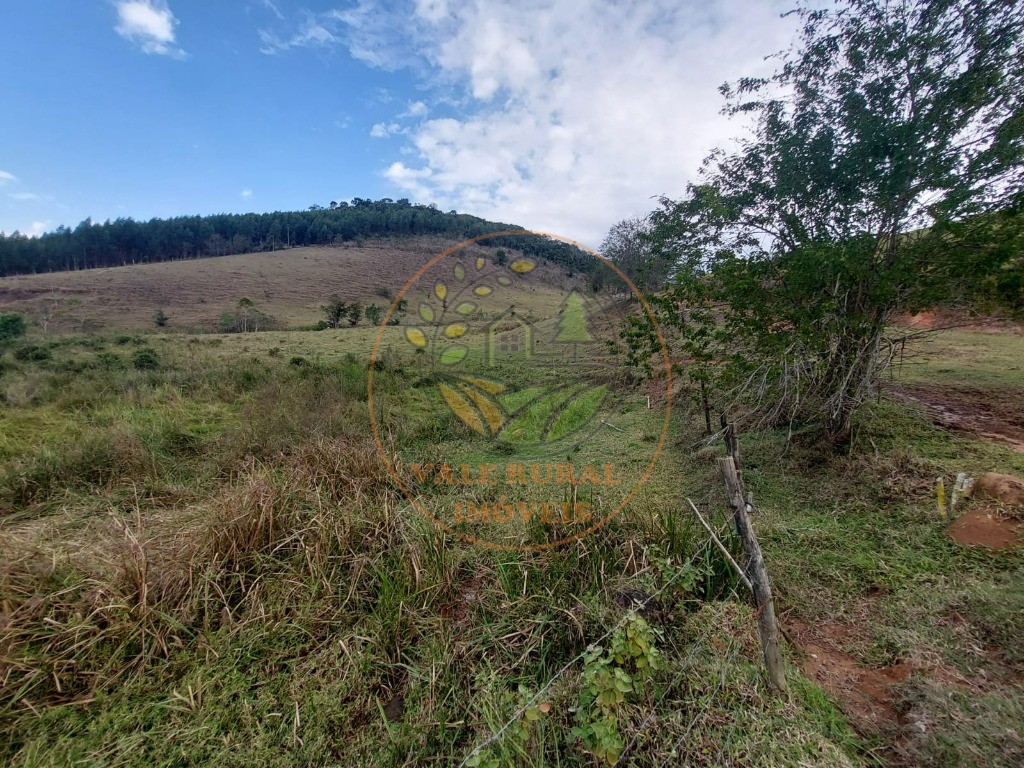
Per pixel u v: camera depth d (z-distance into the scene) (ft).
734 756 5.56
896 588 8.64
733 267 14.78
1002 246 10.58
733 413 18.25
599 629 7.70
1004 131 11.23
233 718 6.79
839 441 14.85
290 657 7.89
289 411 22.22
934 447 13.69
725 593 8.91
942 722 5.71
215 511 10.66
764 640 6.47
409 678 7.41
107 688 7.16
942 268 12.08
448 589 9.43
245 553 9.73
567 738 5.88
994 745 5.23
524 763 5.51
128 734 6.56
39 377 27.50
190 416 22.99
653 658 6.22
